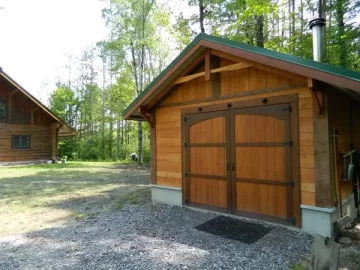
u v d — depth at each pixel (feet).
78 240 13.83
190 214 17.92
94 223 16.88
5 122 53.83
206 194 18.30
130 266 10.66
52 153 61.87
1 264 11.16
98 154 79.20
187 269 10.33
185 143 19.57
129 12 54.75
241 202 16.44
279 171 14.82
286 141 14.56
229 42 14.94
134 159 70.49
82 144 82.64
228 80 17.20
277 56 13.10
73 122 95.66
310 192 13.66
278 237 13.38
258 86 15.78
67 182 33.83
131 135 85.05
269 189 15.23
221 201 17.46
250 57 14.08
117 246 12.82
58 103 94.02
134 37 55.31
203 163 18.49
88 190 28.43
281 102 14.79
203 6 42.24
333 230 13.17
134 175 40.52
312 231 13.52
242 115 16.47
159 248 12.45
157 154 21.65
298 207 14.03
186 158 19.51
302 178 13.97
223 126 17.40
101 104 92.73
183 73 18.43
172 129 20.52
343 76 11.09
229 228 14.93
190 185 19.26
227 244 12.77
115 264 10.87
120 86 69.46
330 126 13.33
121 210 19.94
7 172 43.83
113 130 87.81
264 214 15.39
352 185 16.01
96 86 96.73
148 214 18.43
